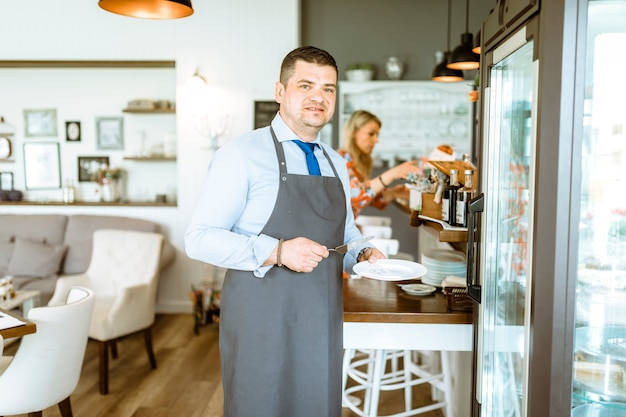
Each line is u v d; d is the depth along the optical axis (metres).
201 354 4.20
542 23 1.19
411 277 1.80
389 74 6.10
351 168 3.57
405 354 2.97
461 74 4.88
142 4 2.82
